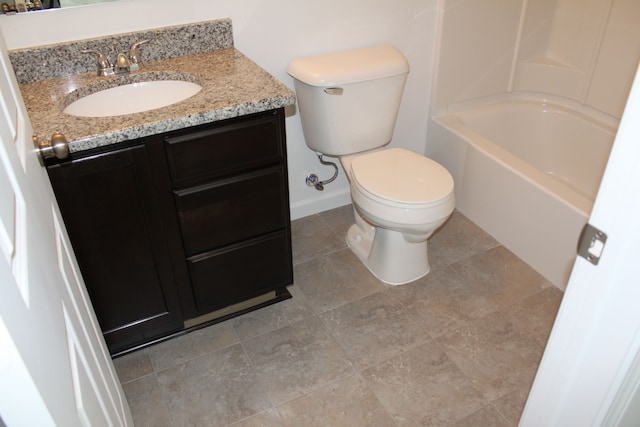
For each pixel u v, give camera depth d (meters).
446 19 2.23
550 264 2.05
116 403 1.22
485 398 1.64
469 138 2.32
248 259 1.83
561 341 0.85
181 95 1.73
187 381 1.72
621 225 0.68
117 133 1.36
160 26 1.78
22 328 0.54
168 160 1.49
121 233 1.54
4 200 0.60
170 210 1.58
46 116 1.43
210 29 1.83
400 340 1.84
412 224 1.82
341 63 1.99
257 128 1.57
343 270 2.17
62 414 0.63
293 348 1.82
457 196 2.49
